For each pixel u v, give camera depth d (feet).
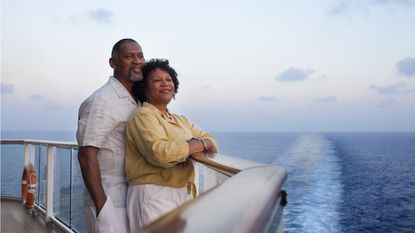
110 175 6.64
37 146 16.55
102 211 6.38
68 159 12.80
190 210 1.67
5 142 18.67
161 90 6.43
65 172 13.17
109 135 6.61
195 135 7.05
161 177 6.01
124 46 6.79
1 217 15.85
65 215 13.23
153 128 5.76
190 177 6.20
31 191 16.70
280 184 2.72
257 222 1.62
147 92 6.55
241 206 1.77
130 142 6.20
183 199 6.11
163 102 6.52
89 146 6.43
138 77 6.72
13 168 18.53
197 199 1.92
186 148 5.56
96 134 6.42
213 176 5.48
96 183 6.42
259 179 2.61
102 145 6.57
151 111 6.03
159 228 1.38
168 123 6.15
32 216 15.98
